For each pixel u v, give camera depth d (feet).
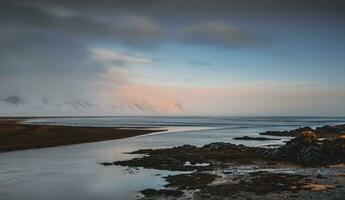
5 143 189.06
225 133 327.26
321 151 127.24
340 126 307.99
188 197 77.92
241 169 114.93
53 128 261.85
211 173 107.55
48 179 99.91
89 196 80.69
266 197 77.10
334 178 97.50
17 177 102.89
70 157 147.23
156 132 334.65
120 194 82.12
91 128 309.22
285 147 136.26
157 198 77.51
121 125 506.89
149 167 120.06
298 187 86.22
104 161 135.23
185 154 151.33
